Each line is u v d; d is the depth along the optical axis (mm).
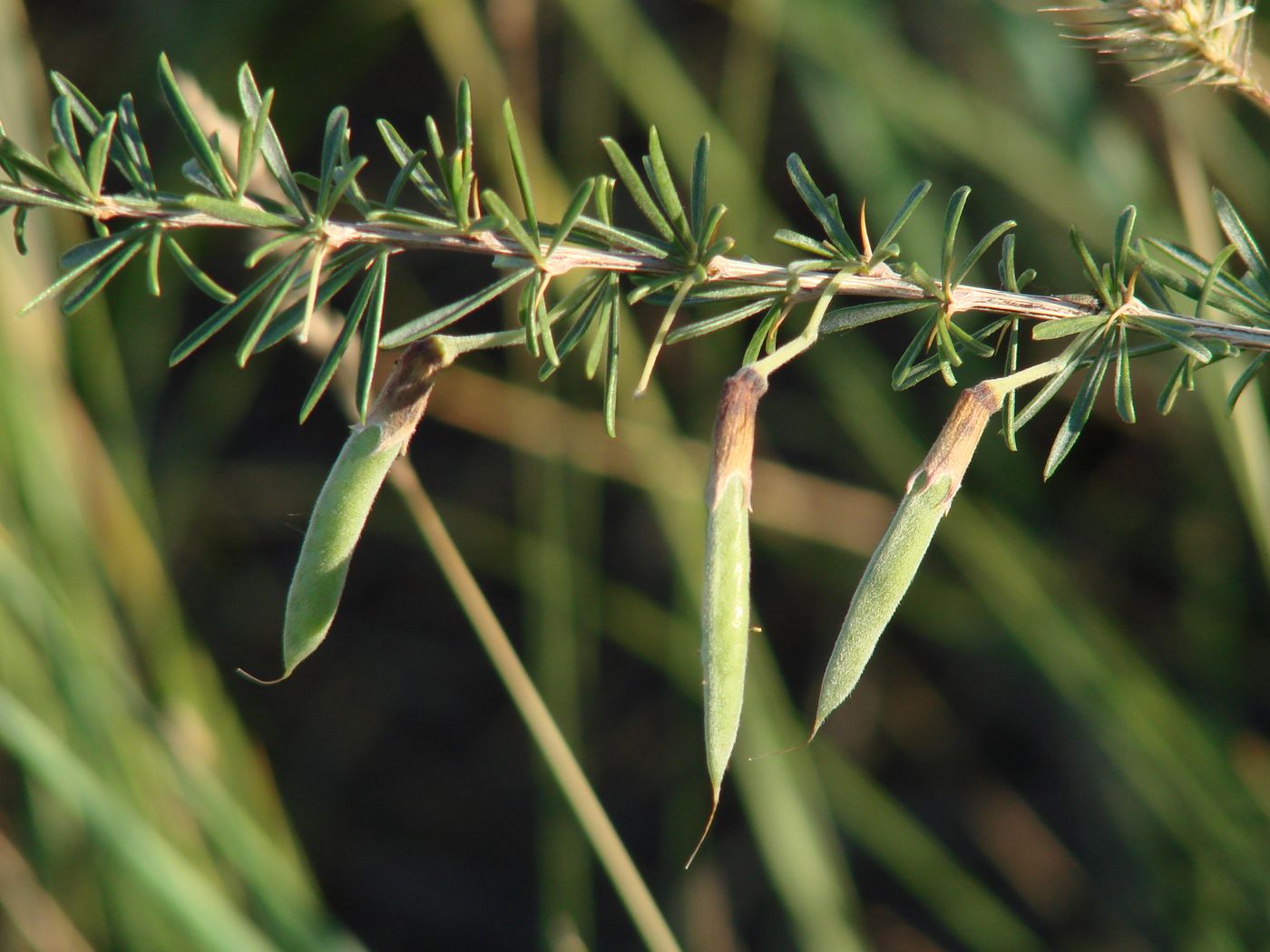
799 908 708
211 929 621
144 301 886
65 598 685
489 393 806
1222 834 702
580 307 383
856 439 811
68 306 372
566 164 868
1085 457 900
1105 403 868
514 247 378
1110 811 810
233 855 651
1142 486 880
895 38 781
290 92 900
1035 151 753
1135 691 722
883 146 767
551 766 590
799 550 894
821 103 766
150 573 762
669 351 894
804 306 817
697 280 381
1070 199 753
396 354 578
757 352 388
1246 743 798
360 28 883
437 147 372
